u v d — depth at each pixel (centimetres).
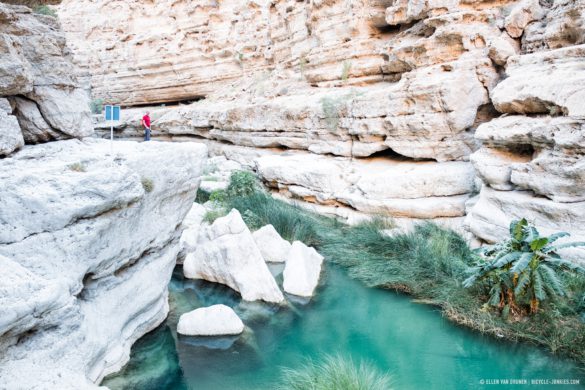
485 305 620
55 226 399
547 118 752
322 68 1541
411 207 972
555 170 712
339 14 1486
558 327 562
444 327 607
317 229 985
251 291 699
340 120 1265
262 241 867
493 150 859
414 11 1185
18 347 347
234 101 2022
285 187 1273
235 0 2434
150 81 2611
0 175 401
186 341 570
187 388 473
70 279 402
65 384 352
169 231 586
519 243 603
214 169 1630
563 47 896
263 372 507
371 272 772
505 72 960
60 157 489
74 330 389
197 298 704
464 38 1045
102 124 2327
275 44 2017
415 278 726
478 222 822
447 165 1027
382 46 1341
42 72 546
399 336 591
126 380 468
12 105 509
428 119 1034
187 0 2527
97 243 439
